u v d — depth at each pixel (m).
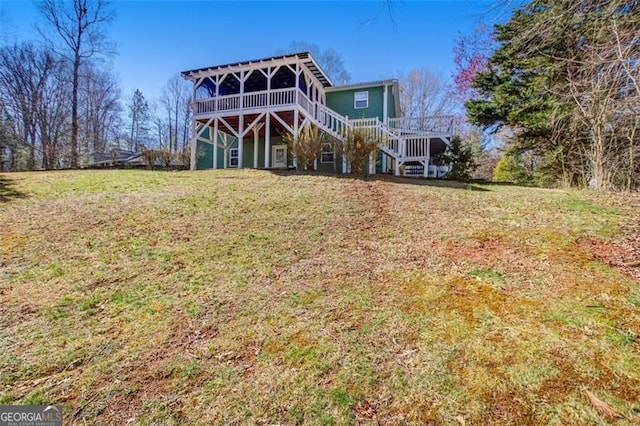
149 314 2.88
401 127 14.25
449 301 2.89
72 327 2.70
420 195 7.05
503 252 3.92
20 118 21.92
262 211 5.89
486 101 12.76
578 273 3.30
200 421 1.78
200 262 3.93
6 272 3.66
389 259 3.87
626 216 4.99
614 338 2.30
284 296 3.12
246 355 2.31
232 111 12.88
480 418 1.72
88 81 24.64
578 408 1.74
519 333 2.40
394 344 2.35
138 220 5.40
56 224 5.17
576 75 5.91
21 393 2.01
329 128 13.23
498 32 9.67
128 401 1.94
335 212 5.81
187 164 16.48
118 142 29.05
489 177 21.89
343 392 1.94
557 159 10.90
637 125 7.15
